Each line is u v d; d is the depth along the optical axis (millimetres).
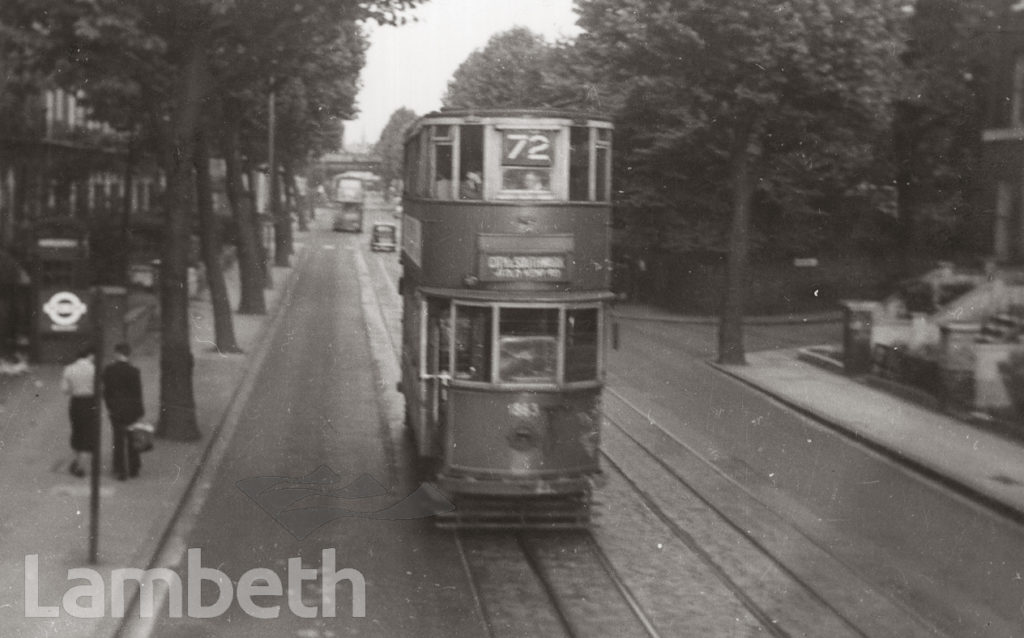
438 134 15156
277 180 59281
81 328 25484
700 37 29562
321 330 37344
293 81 40844
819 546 15086
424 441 15680
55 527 14547
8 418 20328
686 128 41594
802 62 29375
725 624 12078
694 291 47875
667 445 21578
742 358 33094
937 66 34250
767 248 47594
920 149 37562
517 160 14859
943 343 25547
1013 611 12664
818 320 45719
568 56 46219
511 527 15180
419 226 16359
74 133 38062
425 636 11664
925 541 15484
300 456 19812
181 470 17875
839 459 20844
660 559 14414
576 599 12859
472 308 15008
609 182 15453
